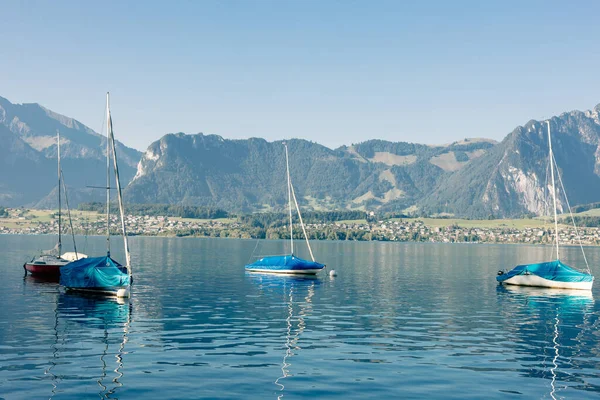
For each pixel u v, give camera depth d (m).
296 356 37.19
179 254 181.12
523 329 48.56
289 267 104.62
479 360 36.69
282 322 50.62
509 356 37.91
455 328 48.69
